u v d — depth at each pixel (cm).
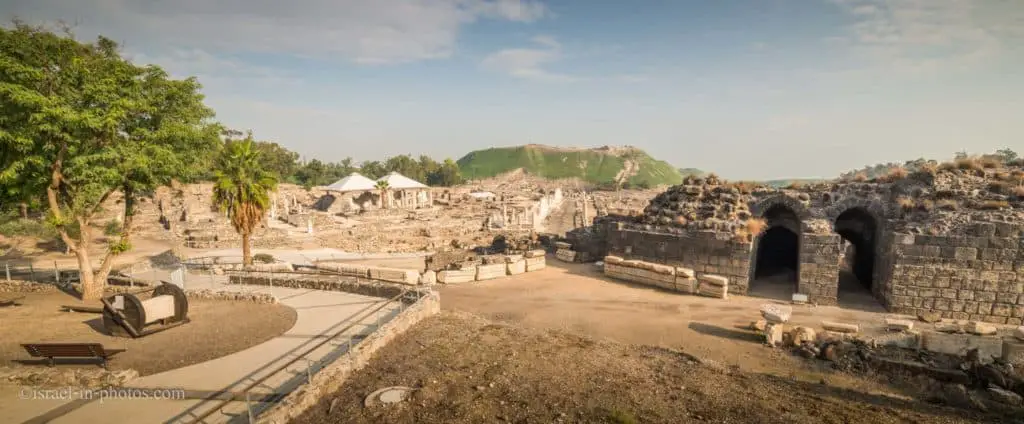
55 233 3241
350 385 1160
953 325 1741
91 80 1838
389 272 2580
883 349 1575
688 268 2614
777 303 2264
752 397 1192
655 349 1631
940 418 1139
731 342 1723
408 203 8631
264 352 1395
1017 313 1945
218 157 2897
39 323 1709
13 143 1705
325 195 8381
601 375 1296
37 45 1770
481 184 19838
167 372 1239
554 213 9312
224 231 4450
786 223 2816
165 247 4091
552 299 2322
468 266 2762
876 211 2370
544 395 1138
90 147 1880
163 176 2098
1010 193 2106
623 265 2728
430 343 1495
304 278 2400
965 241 2006
